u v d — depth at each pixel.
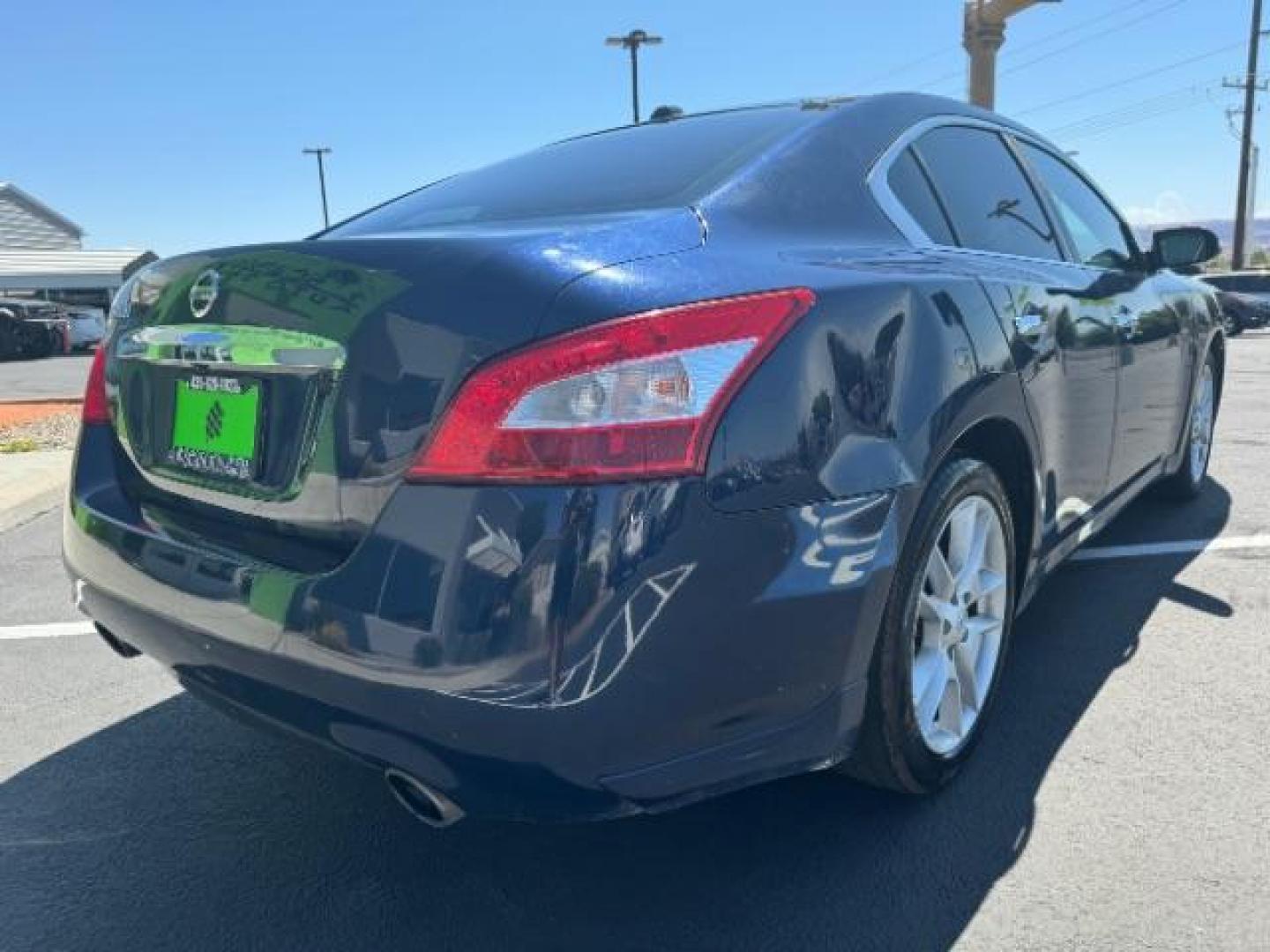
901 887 2.19
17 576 4.79
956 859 2.27
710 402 1.74
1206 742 2.72
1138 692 3.02
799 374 1.87
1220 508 4.96
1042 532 2.82
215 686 2.04
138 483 2.34
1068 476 2.98
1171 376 4.01
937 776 2.45
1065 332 2.84
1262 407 8.46
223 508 2.06
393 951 2.07
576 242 1.86
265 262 2.04
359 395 1.80
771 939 2.05
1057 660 3.25
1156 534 4.55
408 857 2.39
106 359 2.49
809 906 2.14
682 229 2.04
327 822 2.55
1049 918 2.07
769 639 1.83
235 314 2.03
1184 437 4.46
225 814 2.60
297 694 1.85
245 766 2.85
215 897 2.26
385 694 1.71
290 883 2.30
